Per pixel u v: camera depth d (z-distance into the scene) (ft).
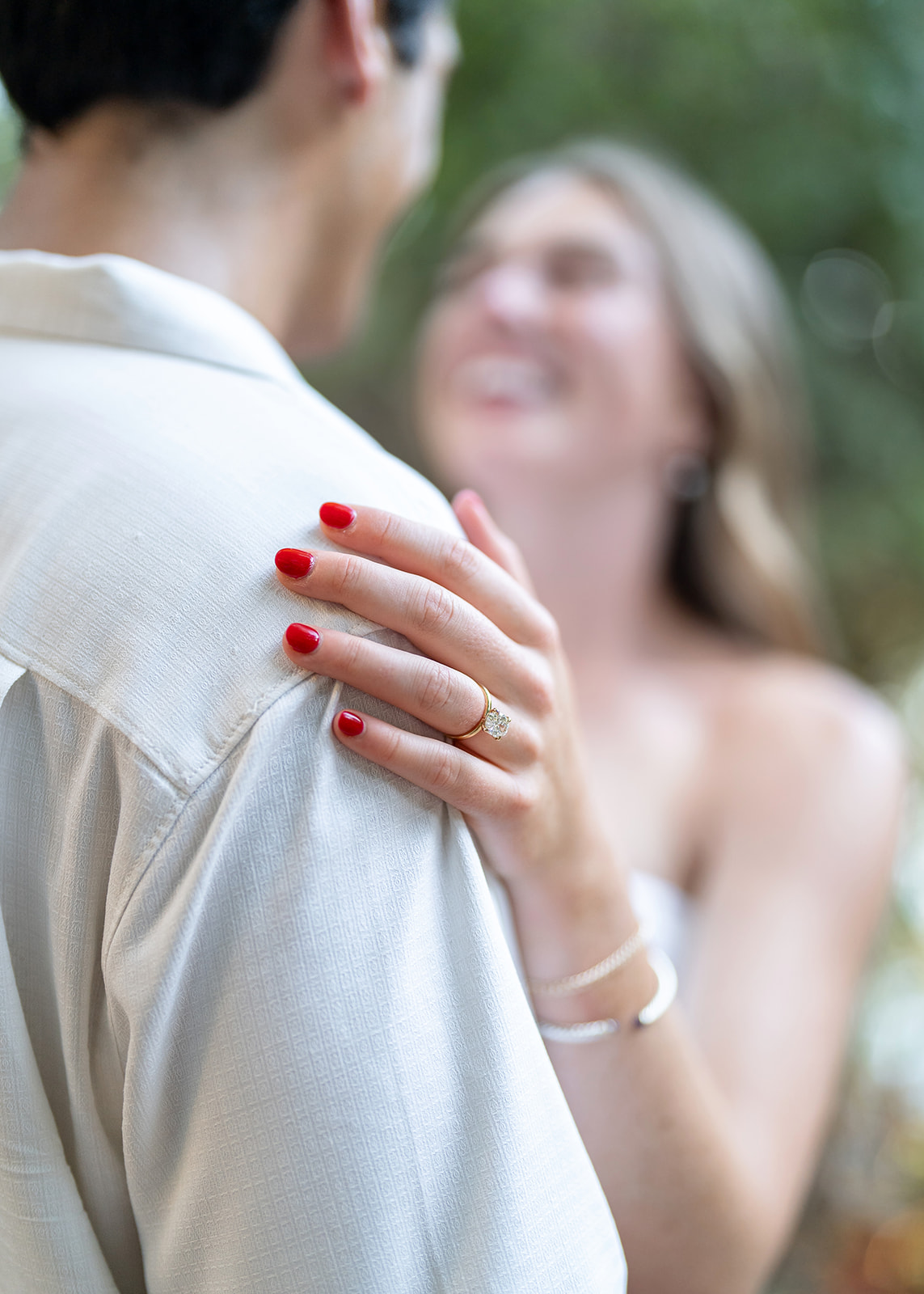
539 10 8.52
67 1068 1.78
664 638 5.96
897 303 9.36
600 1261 1.79
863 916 4.82
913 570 9.26
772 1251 3.49
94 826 1.70
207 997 1.65
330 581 1.77
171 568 1.74
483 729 1.90
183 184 2.15
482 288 5.82
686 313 5.77
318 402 2.20
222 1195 1.64
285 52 2.13
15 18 2.04
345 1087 1.61
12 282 2.12
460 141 8.86
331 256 2.49
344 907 1.65
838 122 8.68
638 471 5.76
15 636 1.76
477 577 1.98
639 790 5.09
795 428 7.88
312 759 1.68
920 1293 8.00
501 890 2.24
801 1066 4.25
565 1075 2.54
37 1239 1.76
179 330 2.05
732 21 8.45
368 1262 1.60
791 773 4.94
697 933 4.74
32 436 1.92
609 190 5.99
